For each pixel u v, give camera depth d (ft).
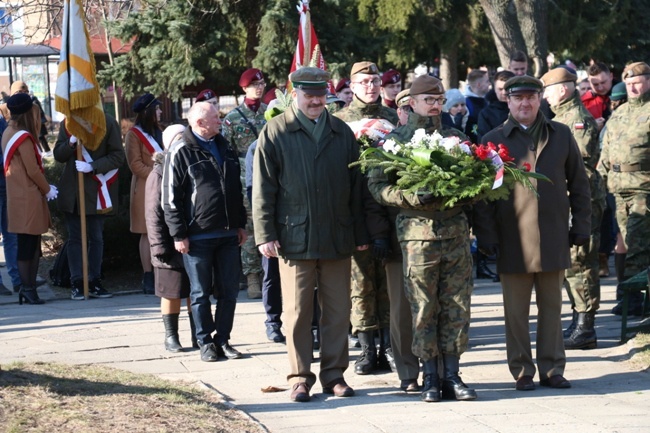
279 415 21.66
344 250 23.09
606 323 31.96
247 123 35.50
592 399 22.84
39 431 18.06
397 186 22.09
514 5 57.21
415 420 20.97
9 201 37.11
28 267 37.88
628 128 32.22
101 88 60.80
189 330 31.78
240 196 28.02
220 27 57.36
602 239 40.63
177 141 27.53
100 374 23.71
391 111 27.86
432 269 22.41
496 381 24.95
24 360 27.17
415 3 82.53
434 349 22.71
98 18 67.10
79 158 38.24
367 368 25.99
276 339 29.94
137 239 44.70
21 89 42.37
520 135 24.08
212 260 27.73
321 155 22.88
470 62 95.66
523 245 23.66
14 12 67.67
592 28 83.41
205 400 22.09
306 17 36.04
